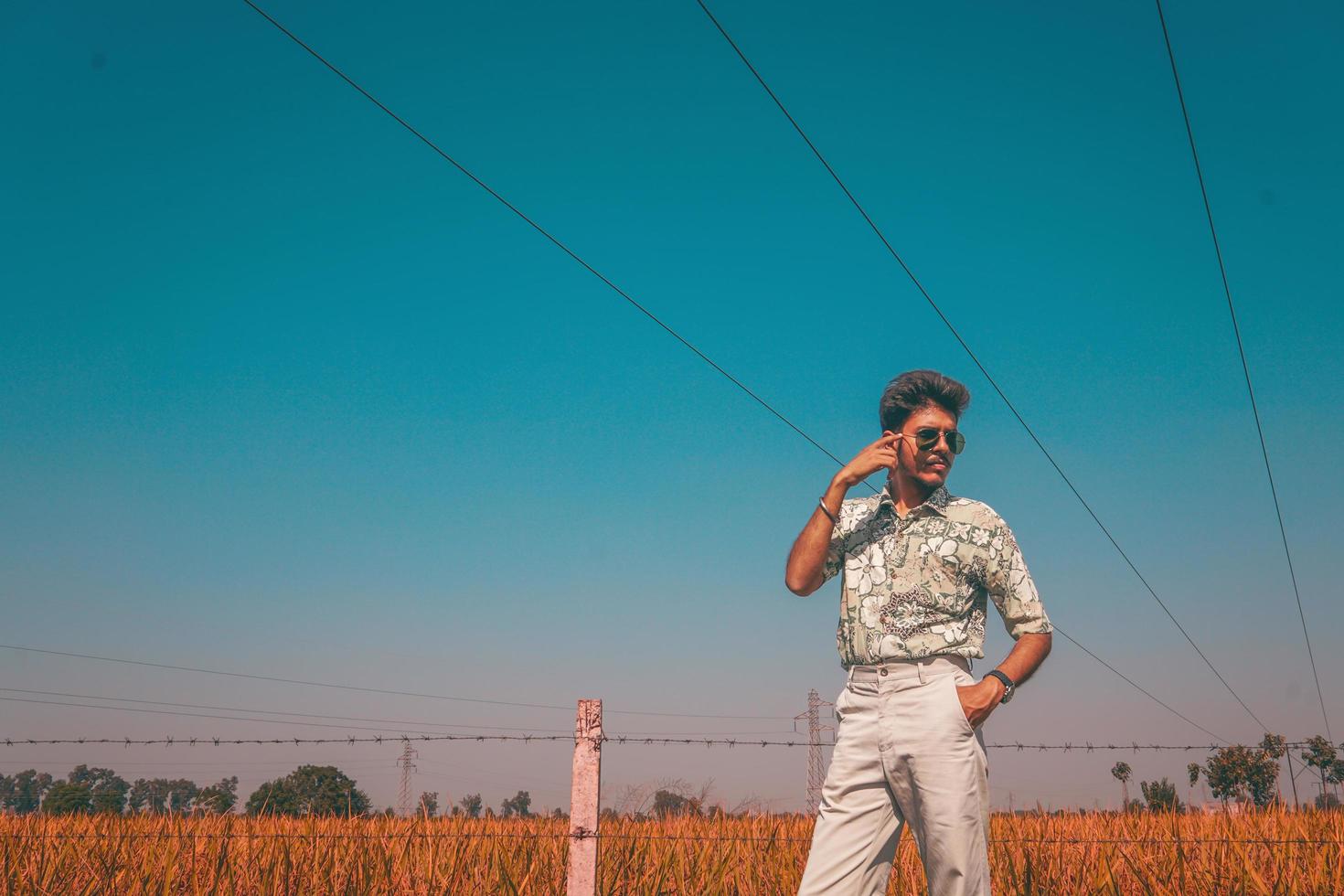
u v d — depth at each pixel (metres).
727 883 6.73
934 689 3.78
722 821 8.67
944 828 3.69
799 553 4.14
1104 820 9.16
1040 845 6.91
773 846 7.33
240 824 7.77
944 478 4.05
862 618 3.95
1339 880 6.18
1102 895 6.22
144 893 6.36
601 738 4.78
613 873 6.29
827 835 3.96
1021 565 3.90
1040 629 3.84
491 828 7.63
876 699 3.87
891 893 6.16
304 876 6.55
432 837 7.23
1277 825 8.31
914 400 4.11
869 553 4.04
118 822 8.05
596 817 4.70
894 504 4.08
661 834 7.72
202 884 6.48
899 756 3.78
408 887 6.51
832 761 4.03
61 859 6.75
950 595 3.87
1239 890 6.22
